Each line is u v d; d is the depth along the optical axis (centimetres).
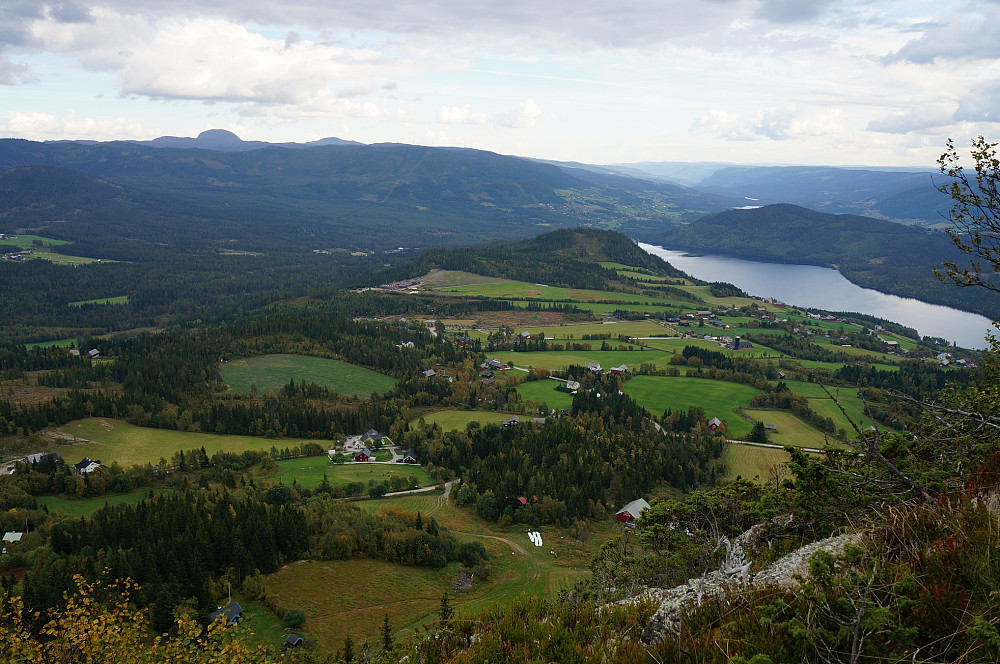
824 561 704
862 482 1105
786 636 666
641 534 1501
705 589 922
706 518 1453
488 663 929
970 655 554
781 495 1240
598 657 841
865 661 598
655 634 874
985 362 1553
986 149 1157
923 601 624
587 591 1255
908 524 786
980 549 656
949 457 1145
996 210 1162
